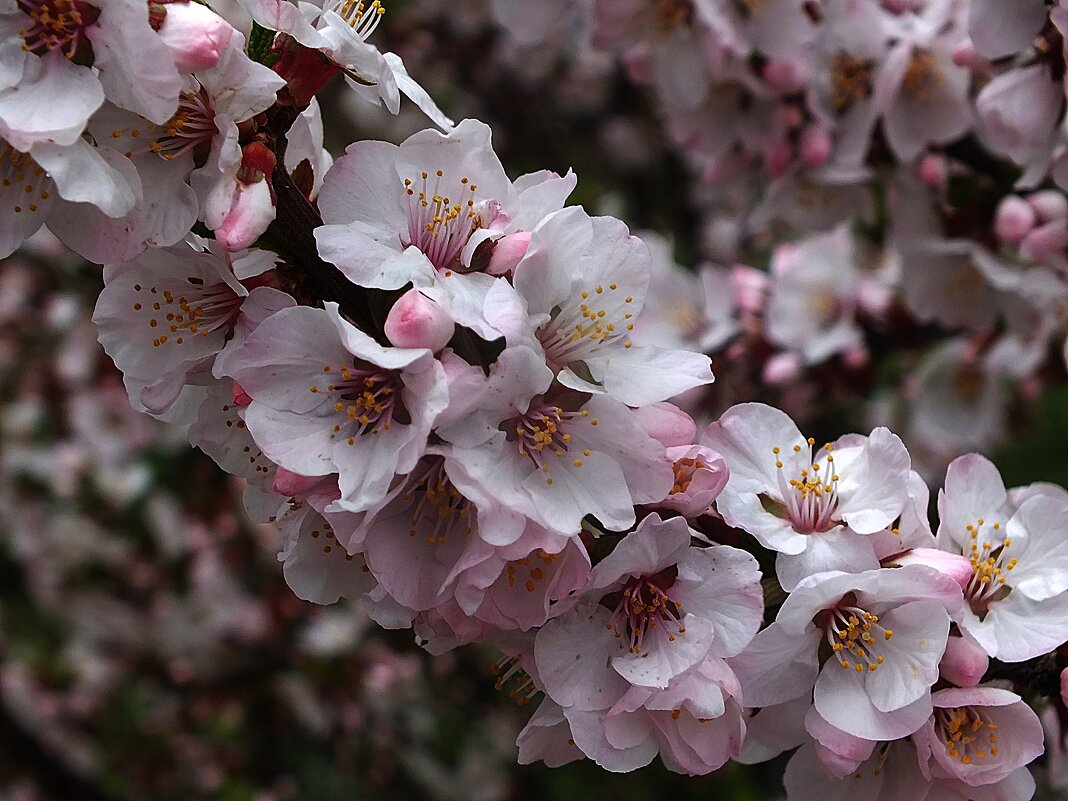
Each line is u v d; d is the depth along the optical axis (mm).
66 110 217
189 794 522
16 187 226
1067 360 337
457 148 230
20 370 542
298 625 488
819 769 239
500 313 218
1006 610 238
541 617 225
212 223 221
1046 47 290
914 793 236
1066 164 295
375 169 228
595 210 584
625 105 606
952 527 242
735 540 238
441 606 226
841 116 331
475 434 219
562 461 224
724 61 332
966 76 322
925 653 228
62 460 540
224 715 497
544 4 351
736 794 514
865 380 399
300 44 229
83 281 503
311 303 234
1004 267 335
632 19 339
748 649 229
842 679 232
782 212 352
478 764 518
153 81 215
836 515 235
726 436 239
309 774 508
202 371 236
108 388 540
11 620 611
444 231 228
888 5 330
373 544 225
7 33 219
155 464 546
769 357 393
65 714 560
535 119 611
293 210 230
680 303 404
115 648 562
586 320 229
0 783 550
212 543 506
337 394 225
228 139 220
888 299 385
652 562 227
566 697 229
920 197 341
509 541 217
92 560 570
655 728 232
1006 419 430
